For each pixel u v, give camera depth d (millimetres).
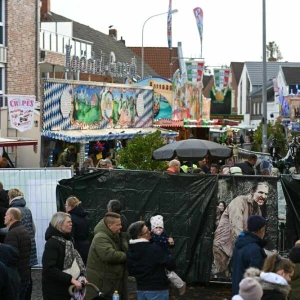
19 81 35469
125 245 12086
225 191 15125
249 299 7785
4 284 9758
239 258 10742
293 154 33656
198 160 24656
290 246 14867
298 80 96000
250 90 115500
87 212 14789
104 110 36438
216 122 47750
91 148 34906
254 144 49031
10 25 34531
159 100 44375
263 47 41000
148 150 24516
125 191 15680
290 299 10234
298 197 14812
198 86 51250
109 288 11789
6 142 23812
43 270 11211
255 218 10852
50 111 31516
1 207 15234
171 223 15359
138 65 75625
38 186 16938
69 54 37625
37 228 16922
